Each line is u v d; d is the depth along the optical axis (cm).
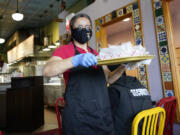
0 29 818
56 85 514
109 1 343
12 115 333
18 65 912
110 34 725
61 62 79
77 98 99
